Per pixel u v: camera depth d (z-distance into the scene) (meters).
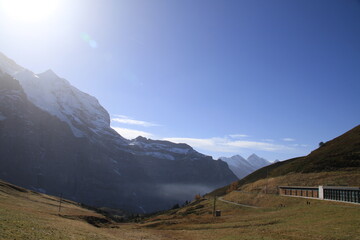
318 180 114.00
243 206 113.31
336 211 60.12
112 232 65.06
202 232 64.75
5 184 126.00
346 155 128.62
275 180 141.75
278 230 51.50
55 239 35.44
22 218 46.44
